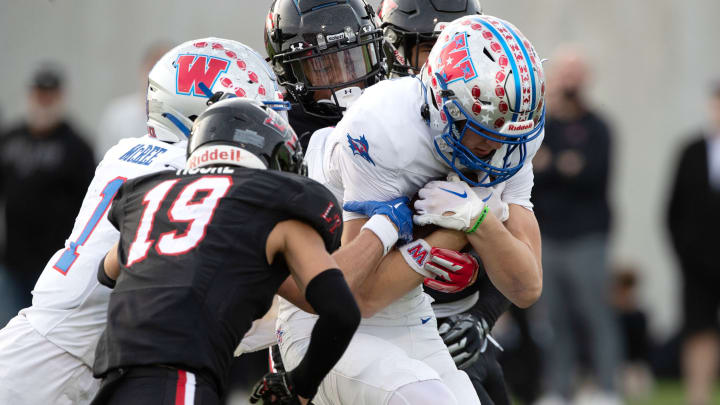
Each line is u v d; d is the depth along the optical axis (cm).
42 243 2706
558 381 2614
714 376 3206
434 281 1271
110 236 1303
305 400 1264
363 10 1467
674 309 3900
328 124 1473
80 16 3800
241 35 3772
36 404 1297
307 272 1093
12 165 2694
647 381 3209
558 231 2569
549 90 2645
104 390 1077
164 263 1083
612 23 3975
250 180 1111
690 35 3969
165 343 1056
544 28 3956
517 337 2711
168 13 3791
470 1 1520
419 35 1484
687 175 2831
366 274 1220
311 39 1434
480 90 1193
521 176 1337
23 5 3788
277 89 1395
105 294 1301
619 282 3231
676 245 2845
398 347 1294
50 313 1302
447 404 1209
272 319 1415
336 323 1084
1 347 1305
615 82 3978
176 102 1359
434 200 1241
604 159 2573
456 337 1377
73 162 2695
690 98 3972
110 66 3788
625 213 3962
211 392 1069
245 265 1087
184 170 1151
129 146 1366
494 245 1250
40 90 2684
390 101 1256
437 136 1234
